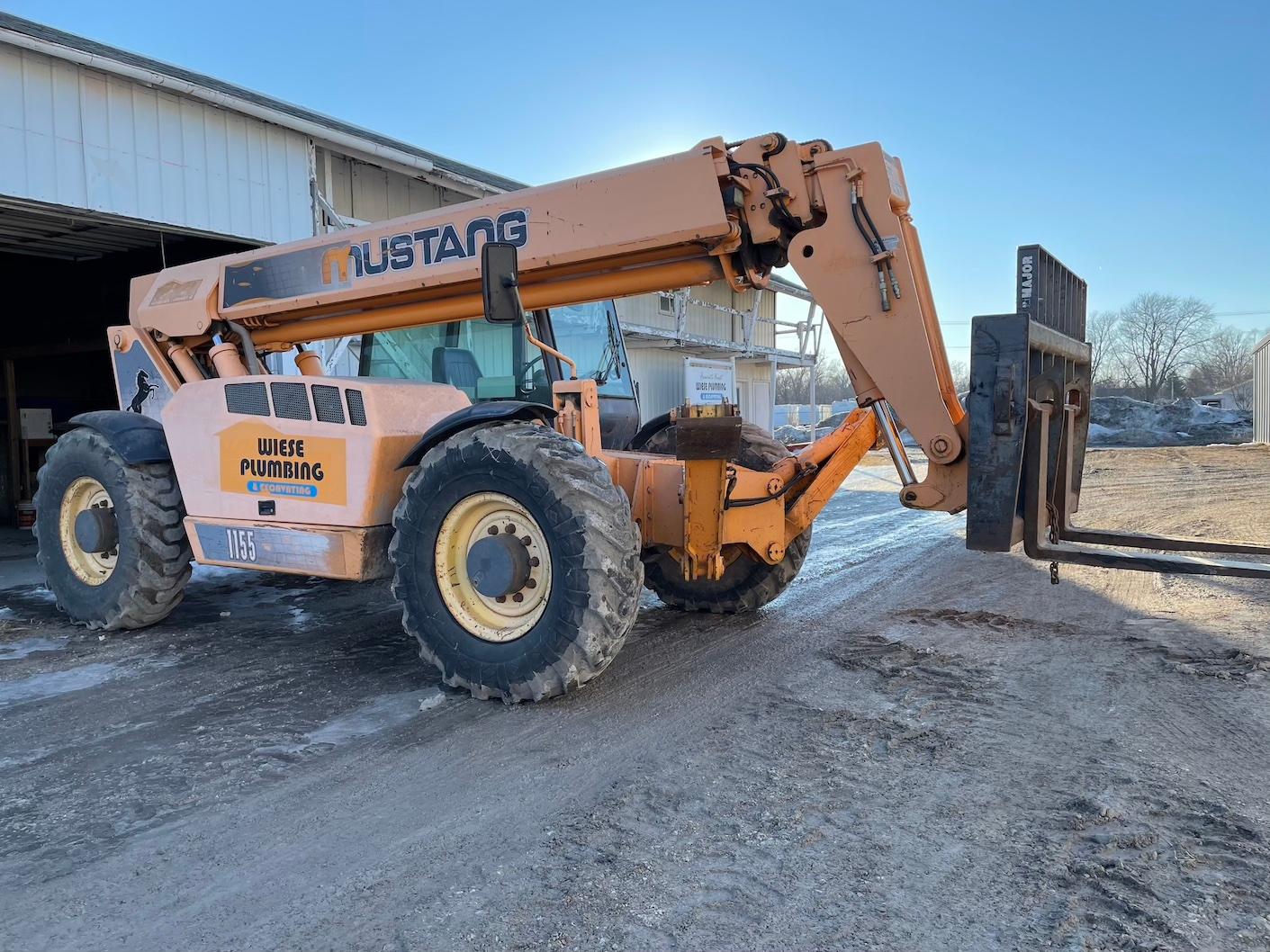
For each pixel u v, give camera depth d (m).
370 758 3.14
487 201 4.28
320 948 2.01
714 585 5.29
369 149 10.02
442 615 3.77
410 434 4.23
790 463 4.68
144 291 5.62
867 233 3.65
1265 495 11.48
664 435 5.42
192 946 2.04
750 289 4.08
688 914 2.10
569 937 2.02
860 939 1.99
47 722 3.60
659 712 3.55
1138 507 10.31
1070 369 4.24
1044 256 3.74
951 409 3.86
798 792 2.77
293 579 6.83
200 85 8.41
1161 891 2.16
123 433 4.99
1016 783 2.81
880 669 4.10
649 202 3.89
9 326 12.50
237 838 2.56
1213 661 4.13
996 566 6.98
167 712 3.71
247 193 9.08
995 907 2.11
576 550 3.46
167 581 5.00
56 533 5.29
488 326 5.06
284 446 4.38
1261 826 2.48
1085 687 3.80
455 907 2.16
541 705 3.66
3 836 2.60
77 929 2.12
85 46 7.62
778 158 3.79
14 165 7.31
